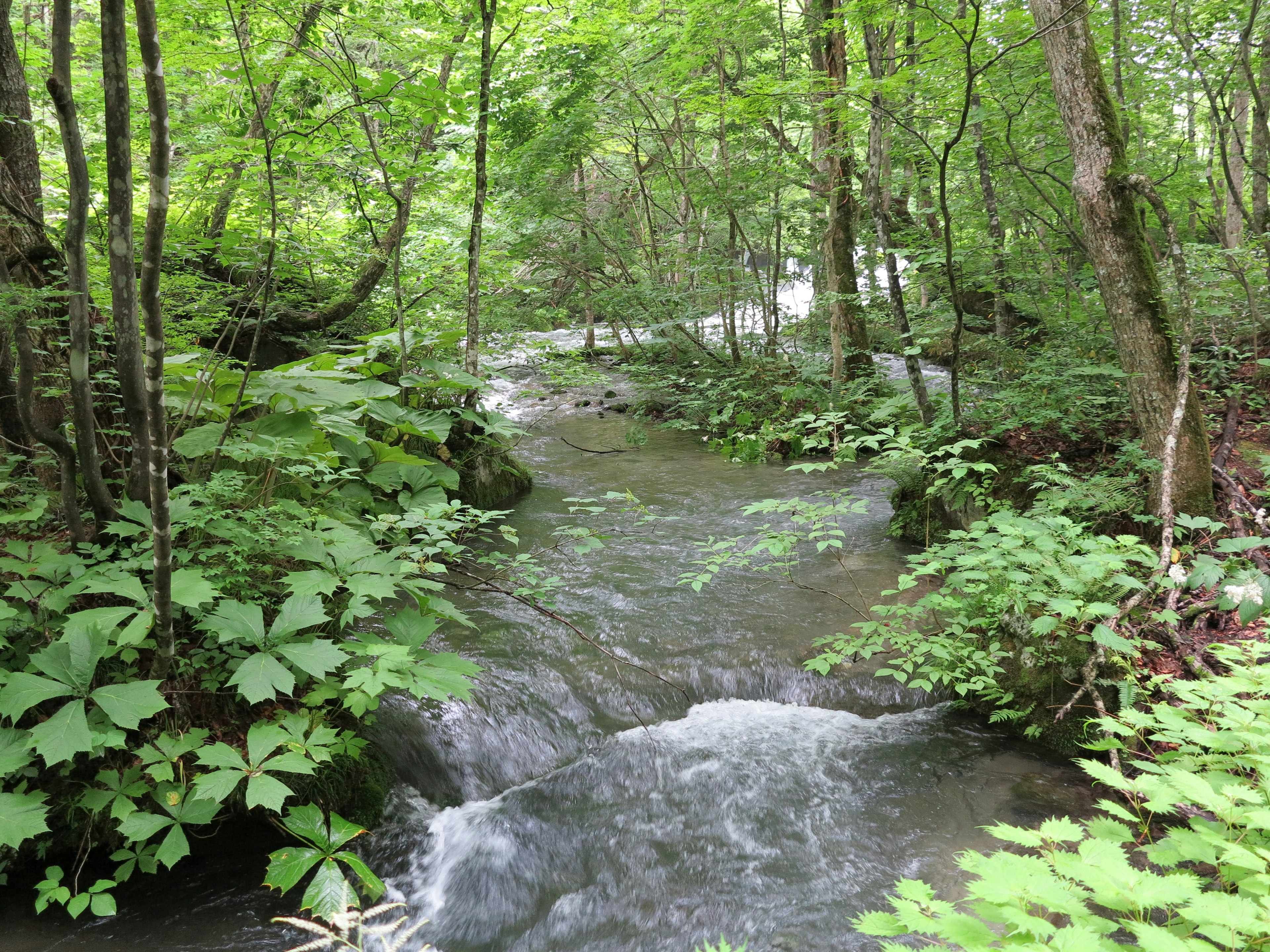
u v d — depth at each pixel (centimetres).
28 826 231
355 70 489
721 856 311
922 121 700
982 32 601
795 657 445
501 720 382
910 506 628
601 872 305
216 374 408
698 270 1127
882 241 664
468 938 273
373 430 598
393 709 365
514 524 653
